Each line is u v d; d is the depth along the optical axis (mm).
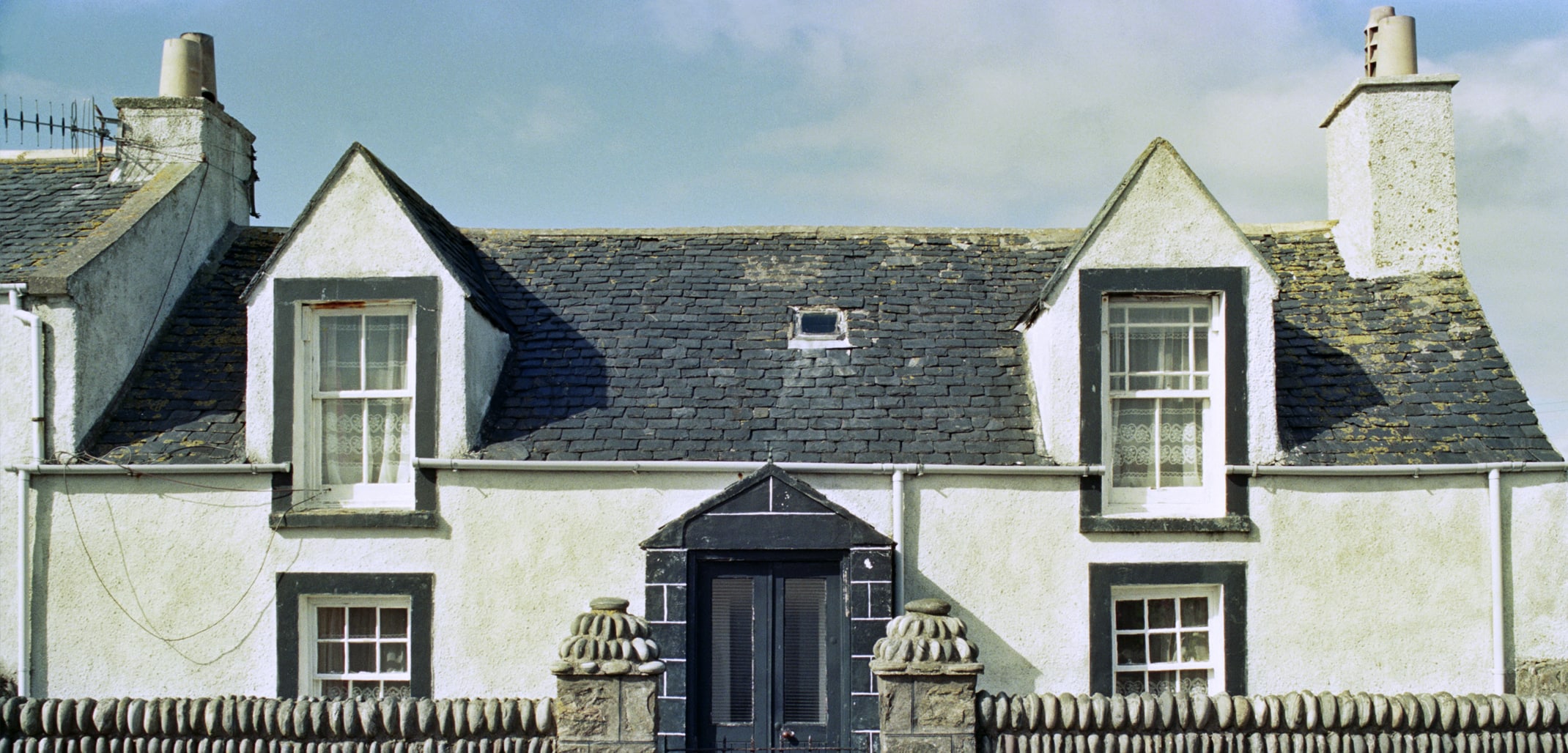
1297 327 12062
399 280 10508
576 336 11836
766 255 13289
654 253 13391
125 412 10961
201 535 10359
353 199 10656
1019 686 10219
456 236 12672
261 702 7766
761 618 10039
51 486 10391
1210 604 10562
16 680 10203
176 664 10250
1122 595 10484
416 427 10414
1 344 10539
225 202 13570
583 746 7285
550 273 12977
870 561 9883
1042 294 10531
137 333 11469
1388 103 12906
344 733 7672
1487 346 11617
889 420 10789
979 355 11602
